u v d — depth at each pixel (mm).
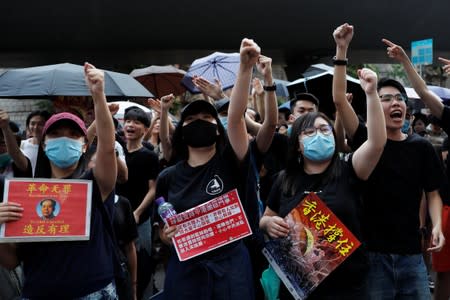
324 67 7008
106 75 5926
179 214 2916
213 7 14133
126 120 5145
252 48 2785
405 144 3416
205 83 4559
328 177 3002
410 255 3301
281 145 4352
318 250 2883
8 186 2564
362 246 2936
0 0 13203
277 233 2961
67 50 15211
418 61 9586
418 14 15273
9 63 16781
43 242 2631
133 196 5012
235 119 2916
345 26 3420
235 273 2896
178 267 2977
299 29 15078
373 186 3350
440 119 4168
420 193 3422
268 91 3586
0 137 4602
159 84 10859
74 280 2605
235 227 2904
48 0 13375
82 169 2871
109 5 13664
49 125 2736
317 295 2920
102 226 2771
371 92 2906
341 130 4148
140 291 4602
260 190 4375
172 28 14531
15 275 3562
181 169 3109
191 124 3061
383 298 3293
